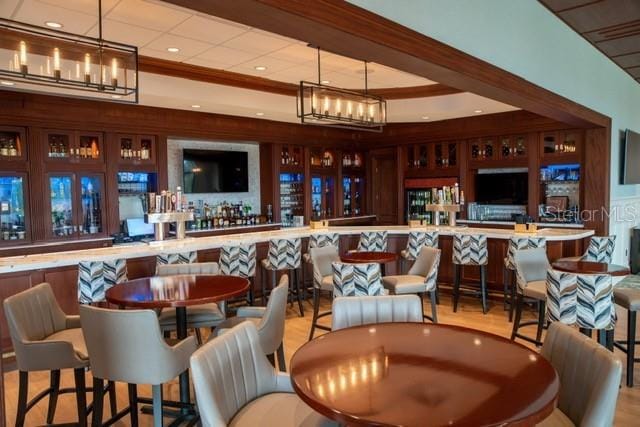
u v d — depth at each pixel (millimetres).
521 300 4320
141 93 5500
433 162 8750
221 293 2961
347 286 3912
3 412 1785
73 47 3229
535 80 4523
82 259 4090
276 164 8172
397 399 1479
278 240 5379
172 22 4004
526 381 1609
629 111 7480
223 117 7305
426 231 5902
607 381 1652
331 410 1419
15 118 5398
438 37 3229
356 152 9789
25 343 2574
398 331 2203
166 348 2379
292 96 7078
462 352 1907
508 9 4082
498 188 8086
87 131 6027
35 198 5594
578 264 4051
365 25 2627
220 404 1757
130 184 6719
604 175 6441
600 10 4762
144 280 3424
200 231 7211
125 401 3357
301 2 2254
